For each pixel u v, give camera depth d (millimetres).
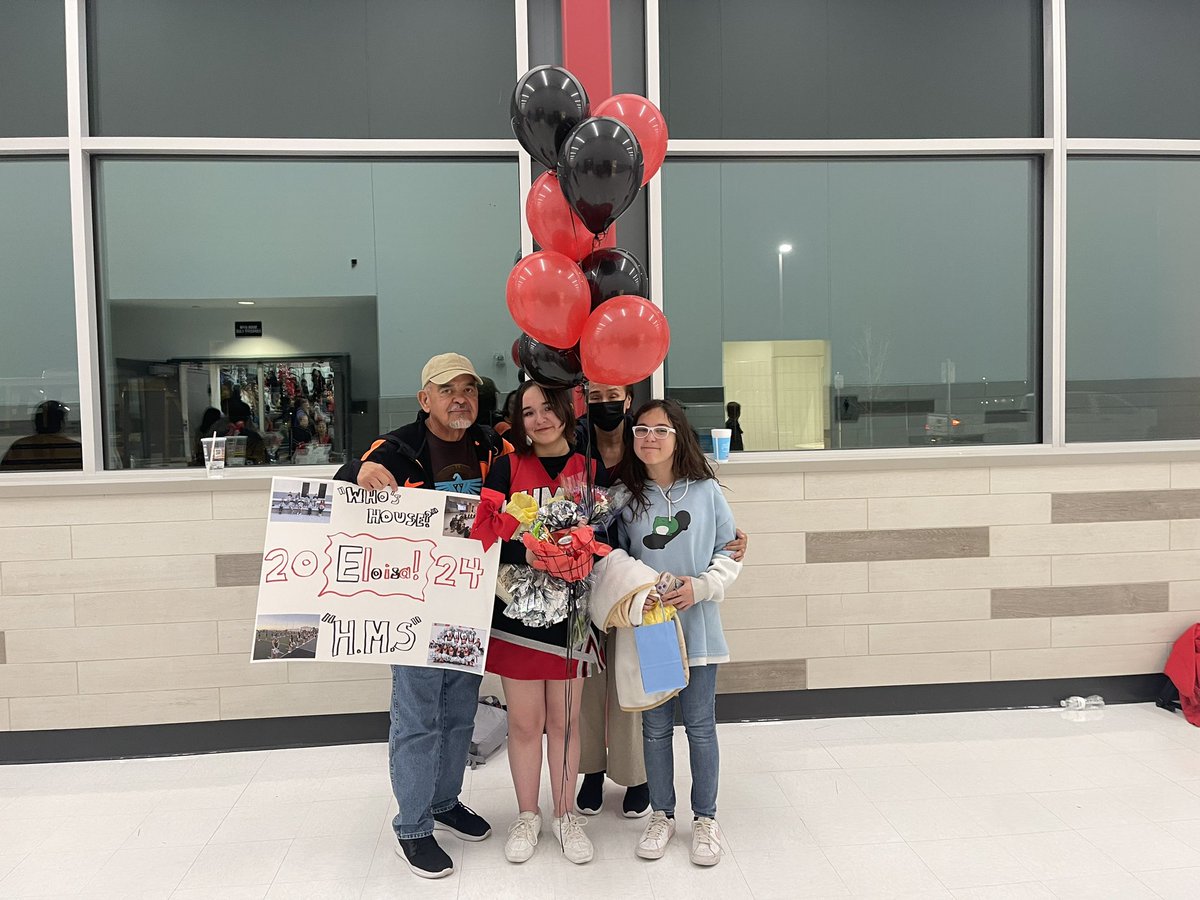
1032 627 3055
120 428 2857
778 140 2998
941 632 3023
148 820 2326
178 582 2768
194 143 2787
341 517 2012
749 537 2949
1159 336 3180
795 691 2990
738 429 3066
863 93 3047
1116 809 2285
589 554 1910
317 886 1983
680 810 2328
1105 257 3164
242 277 2889
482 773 2611
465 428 2070
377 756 2756
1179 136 3152
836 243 3078
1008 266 3143
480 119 2926
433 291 2949
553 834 2197
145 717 2775
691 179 3020
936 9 3062
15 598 2721
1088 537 3055
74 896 1959
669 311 3029
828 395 3094
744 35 3000
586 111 1898
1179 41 3135
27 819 2344
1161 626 3096
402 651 1997
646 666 1915
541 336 1927
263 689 2812
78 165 2746
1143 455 3037
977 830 2184
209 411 2893
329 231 2910
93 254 2811
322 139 2857
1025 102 3105
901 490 2990
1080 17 3072
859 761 2623
